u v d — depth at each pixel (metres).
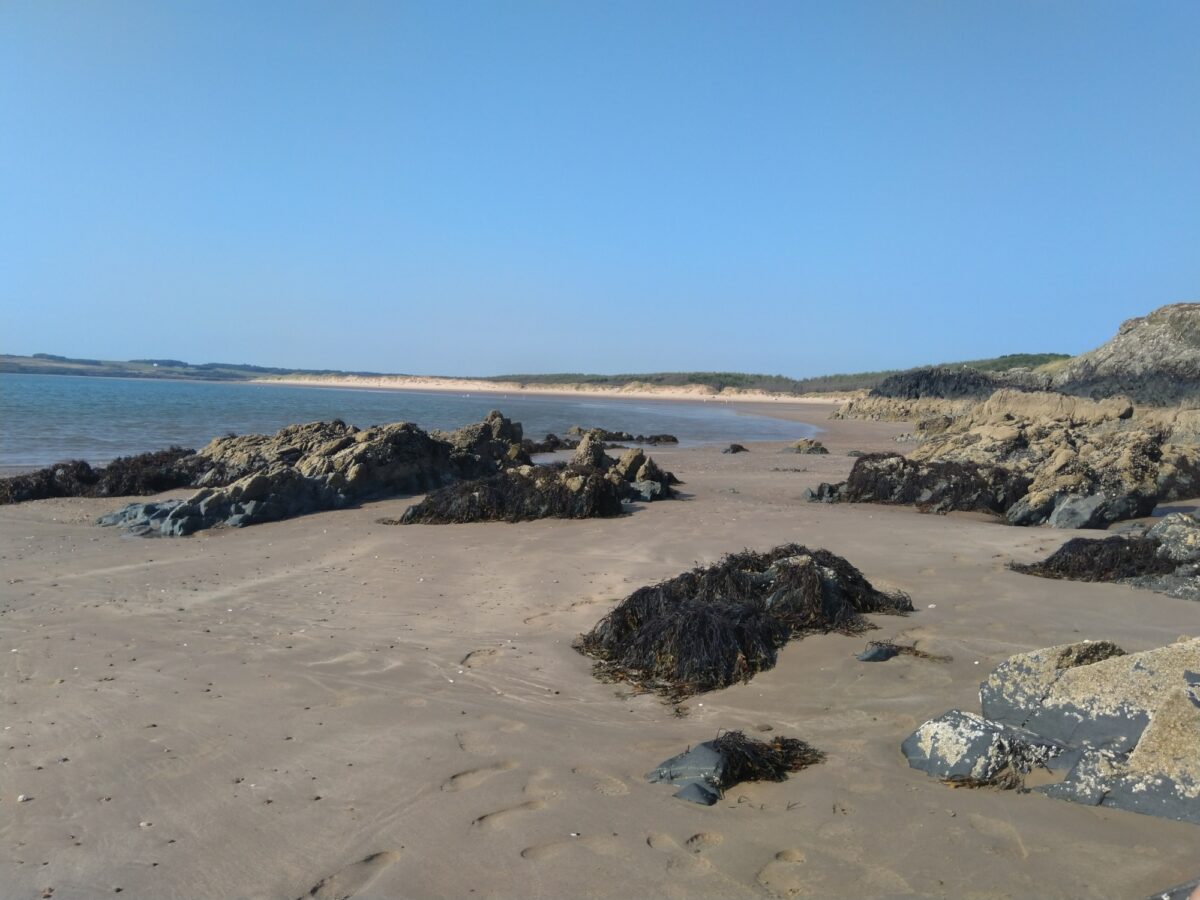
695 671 7.07
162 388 120.81
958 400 70.75
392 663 7.67
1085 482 17.14
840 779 5.25
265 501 16.17
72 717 6.45
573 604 9.59
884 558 11.60
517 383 188.62
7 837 4.77
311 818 4.92
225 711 6.56
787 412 89.62
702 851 4.48
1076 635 7.93
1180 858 4.20
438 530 14.88
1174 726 4.71
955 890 4.06
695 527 14.55
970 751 5.23
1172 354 59.72
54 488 20.50
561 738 6.00
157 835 4.78
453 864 4.41
